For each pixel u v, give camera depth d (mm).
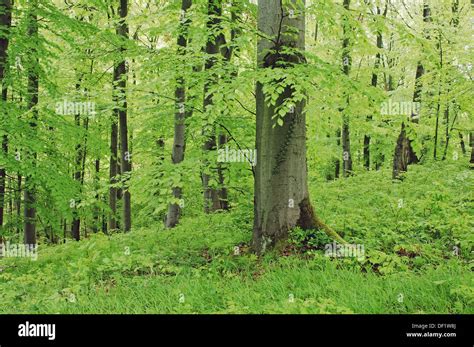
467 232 7227
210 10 9070
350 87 6852
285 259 6898
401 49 13727
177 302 5711
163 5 13562
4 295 6977
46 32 14375
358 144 23812
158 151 10852
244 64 7832
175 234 9242
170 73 7316
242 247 7957
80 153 17047
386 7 15820
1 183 10422
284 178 7562
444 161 14102
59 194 10086
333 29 9203
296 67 6562
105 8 11562
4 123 9203
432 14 13805
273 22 7531
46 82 10617
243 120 8969
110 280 7027
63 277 7453
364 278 5938
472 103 13711
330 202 11000
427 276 5773
